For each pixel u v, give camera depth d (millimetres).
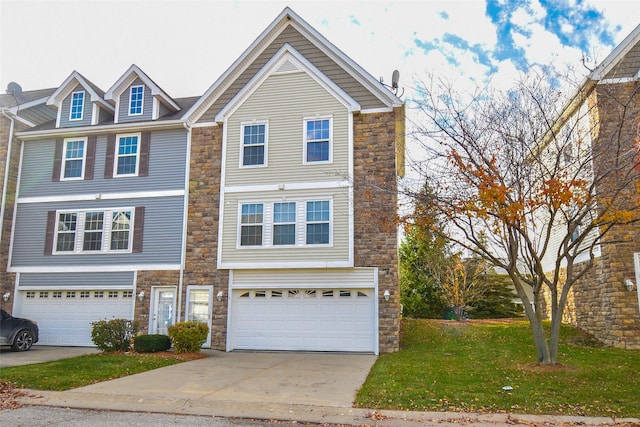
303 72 16484
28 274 17562
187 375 10648
